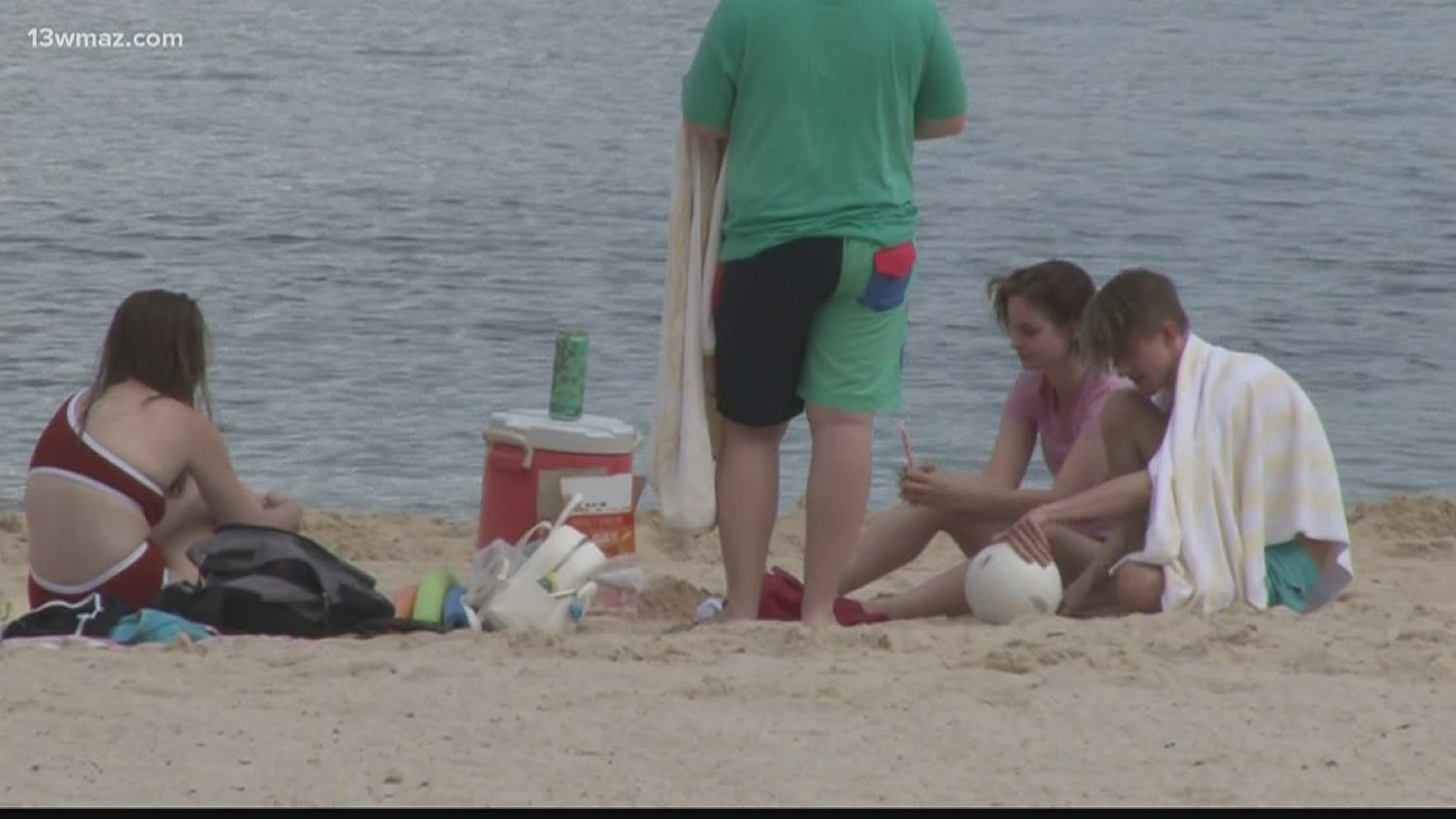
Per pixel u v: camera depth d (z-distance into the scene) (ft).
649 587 102.78
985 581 93.40
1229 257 233.96
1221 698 77.66
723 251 93.25
